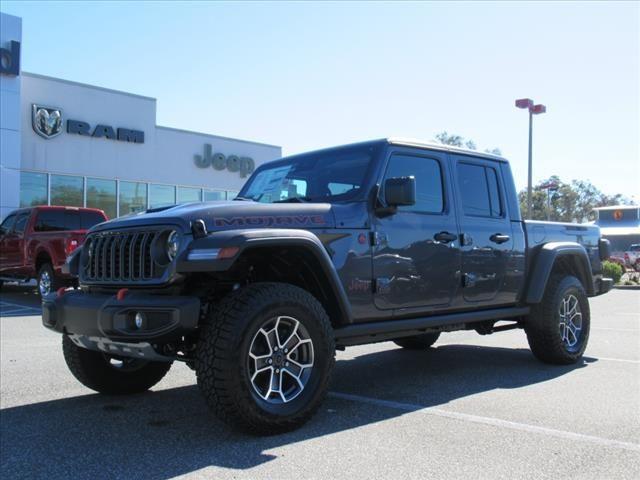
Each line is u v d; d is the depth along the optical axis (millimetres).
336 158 5168
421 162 5270
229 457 3516
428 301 5082
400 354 7242
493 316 5789
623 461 3467
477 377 5820
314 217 4344
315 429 4047
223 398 3629
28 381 5602
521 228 6125
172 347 4113
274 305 3830
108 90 20719
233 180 24734
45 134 19047
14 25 18188
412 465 3387
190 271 3734
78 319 4078
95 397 5035
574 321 6621
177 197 22828
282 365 3953
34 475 3283
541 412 4496
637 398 4926
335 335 4414
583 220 67750
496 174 6027
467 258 5422
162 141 22375
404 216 4953
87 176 20188
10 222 13695
